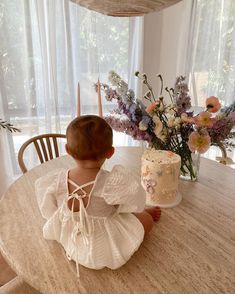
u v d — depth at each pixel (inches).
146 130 42.9
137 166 53.9
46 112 87.4
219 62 91.3
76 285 25.9
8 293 35.4
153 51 100.1
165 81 102.6
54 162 55.1
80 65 88.9
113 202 29.7
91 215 29.9
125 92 42.0
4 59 80.6
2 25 77.9
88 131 30.0
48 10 79.4
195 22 90.0
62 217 30.6
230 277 26.9
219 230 34.4
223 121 42.3
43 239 32.4
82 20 84.8
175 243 31.8
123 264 28.3
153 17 95.6
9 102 84.5
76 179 31.2
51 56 83.0
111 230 29.5
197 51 92.3
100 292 25.1
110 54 92.3
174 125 41.9
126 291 25.2
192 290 25.3
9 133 86.4
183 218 36.9
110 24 88.9
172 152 43.1
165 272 27.4
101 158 31.3
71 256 28.9
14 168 90.5
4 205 39.4
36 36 81.7
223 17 87.3
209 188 45.6
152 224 34.4
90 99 92.3
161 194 39.1
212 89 94.3
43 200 32.2
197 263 28.7
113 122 42.9
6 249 30.6
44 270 27.7
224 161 52.9
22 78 83.8
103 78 94.0
